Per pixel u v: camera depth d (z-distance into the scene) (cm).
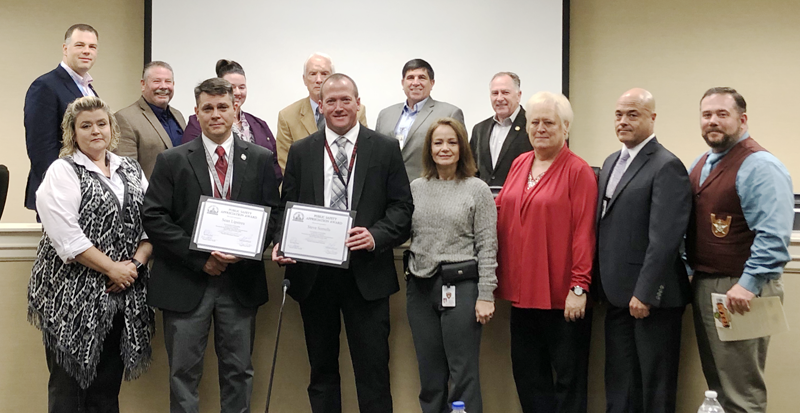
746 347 261
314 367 284
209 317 274
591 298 284
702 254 270
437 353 279
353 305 278
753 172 256
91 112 269
